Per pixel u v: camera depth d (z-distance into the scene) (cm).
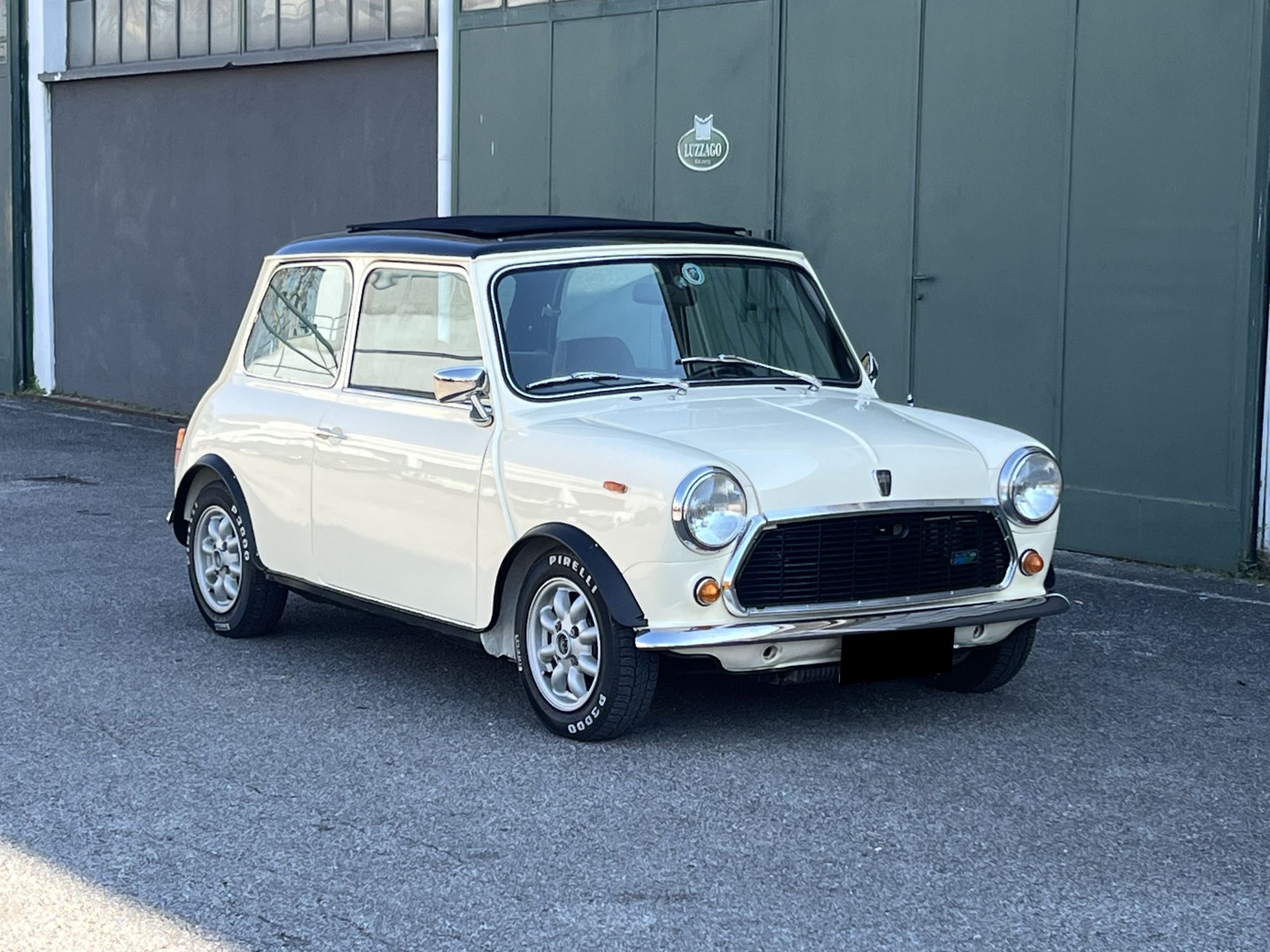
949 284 1052
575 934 415
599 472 556
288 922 421
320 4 1573
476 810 508
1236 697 654
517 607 594
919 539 571
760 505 543
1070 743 586
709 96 1193
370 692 648
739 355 654
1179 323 938
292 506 690
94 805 511
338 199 1570
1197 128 923
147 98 1766
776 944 409
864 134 1095
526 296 620
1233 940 414
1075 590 874
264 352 737
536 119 1327
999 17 1012
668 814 505
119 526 1042
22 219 1936
